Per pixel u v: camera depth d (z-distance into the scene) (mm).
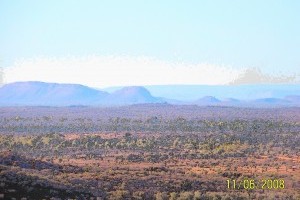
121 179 113250
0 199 74438
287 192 111500
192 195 101312
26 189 81688
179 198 97625
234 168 149375
